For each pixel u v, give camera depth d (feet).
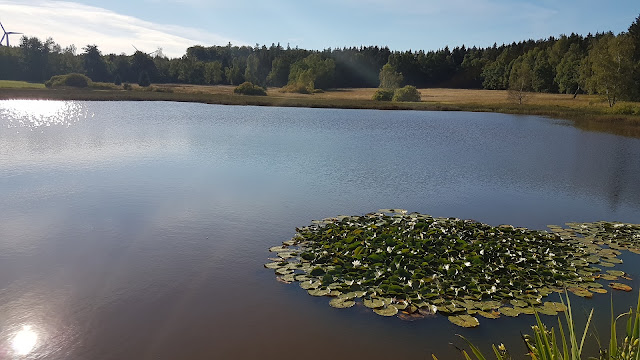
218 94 252.42
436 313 26.17
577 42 359.46
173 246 36.22
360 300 27.61
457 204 50.19
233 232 39.52
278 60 420.77
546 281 30.04
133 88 280.72
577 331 24.39
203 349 22.91
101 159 70.08
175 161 70.08
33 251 34.76
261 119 138.72
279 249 35.29
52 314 26.03
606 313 26.35
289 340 23.66
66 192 50.96
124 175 59.88
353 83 443.32
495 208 49.03
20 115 132.57
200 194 51.55
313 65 383.65
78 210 44.75
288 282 29.86
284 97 251.39
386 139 99.91
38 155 71.77
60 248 35.45
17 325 24.88
